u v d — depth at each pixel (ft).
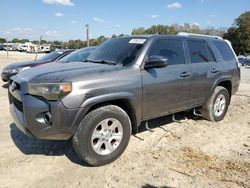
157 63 14.35
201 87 18.31
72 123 11.83
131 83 13.61
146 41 15.21
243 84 47.62
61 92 11.45
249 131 19.01
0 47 262.26
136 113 14.17
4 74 32.76
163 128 18.60
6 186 11.37
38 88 11.66
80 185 11.53
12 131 17.56
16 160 13.57
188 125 19.49
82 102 11.86
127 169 12.88
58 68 13.62
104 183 11.71
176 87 16.21
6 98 27.22
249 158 14.43
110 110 12.83
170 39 16.57
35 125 11.79
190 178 12.23
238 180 12.17
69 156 14.10
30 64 32.91
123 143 13.60
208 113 19.92
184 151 15.02
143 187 11.48
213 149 15.49
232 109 25.70
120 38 17.22
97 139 12.83
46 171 12.60
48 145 15.38
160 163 13.53
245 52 238.68
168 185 11.66
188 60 17.38
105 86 12.59
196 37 18.92
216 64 19.67
